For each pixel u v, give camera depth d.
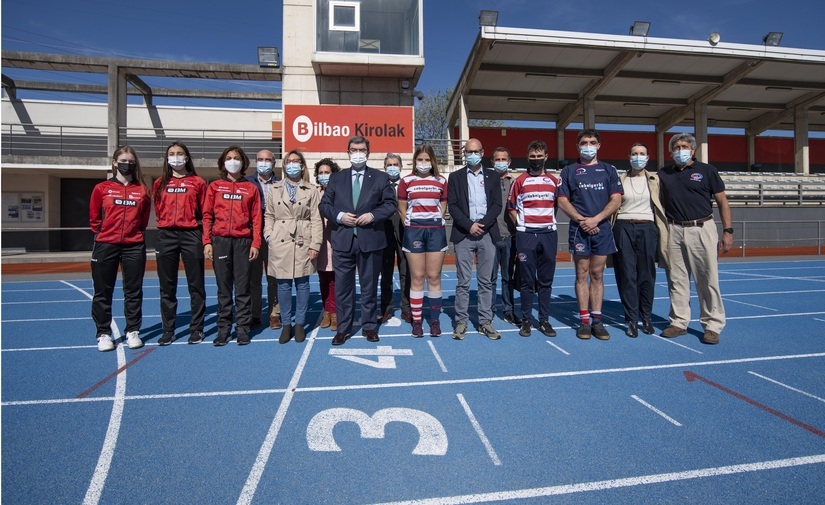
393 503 2.10
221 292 4.63
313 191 4.79
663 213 4.90
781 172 25.03
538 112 23.00
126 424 2.88
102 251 4.40
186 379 3.67
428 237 4.76
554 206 4.91
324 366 3.97
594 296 4.82
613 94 21.05
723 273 10.52
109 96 14.92
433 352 4.37
